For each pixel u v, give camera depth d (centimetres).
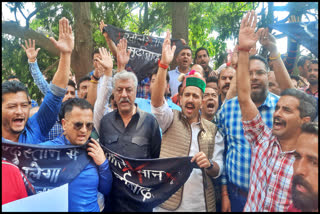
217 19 269
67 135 175
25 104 172
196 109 192
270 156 158
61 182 162
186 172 177
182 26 288
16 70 316
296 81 228
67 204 156
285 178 149
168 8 312
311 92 225
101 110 219
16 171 152
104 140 200
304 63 232
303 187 144
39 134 190
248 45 167
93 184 167
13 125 170
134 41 298
